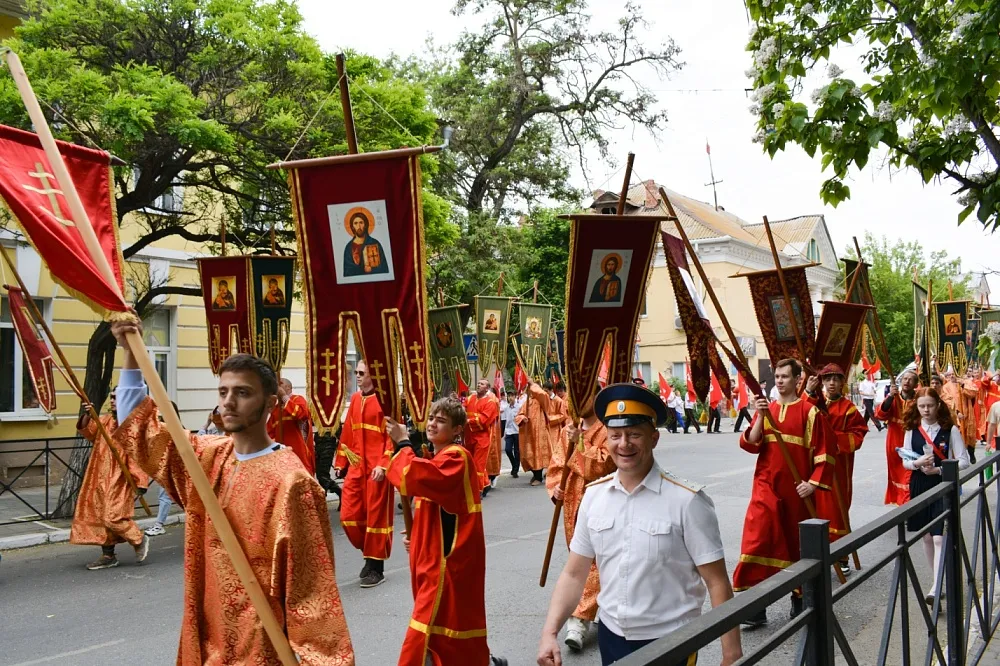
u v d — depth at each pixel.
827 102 5.96
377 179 4.87
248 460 3.04
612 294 5.75
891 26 6.18
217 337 9.34
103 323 12.40
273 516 2.93
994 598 6.16
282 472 2.98
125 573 8.93
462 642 4.73
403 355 4.86
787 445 6.69
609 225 5.67
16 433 14.83
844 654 3.15
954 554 4.95
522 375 20.27
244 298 9.23
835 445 6.65
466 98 24.58
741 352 6.42
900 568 4.07
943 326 16.03
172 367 17.39
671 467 16.83
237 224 13.77
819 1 6.43
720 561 3.24
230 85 12.10
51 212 3.26
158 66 11.53
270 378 3.10
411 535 4.91
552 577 8.12
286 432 9.58
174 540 10.77
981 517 5.68
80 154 3.47
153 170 11.58
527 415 15.81
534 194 26.05
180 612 7.32
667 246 5.91
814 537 2.92
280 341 9.38
